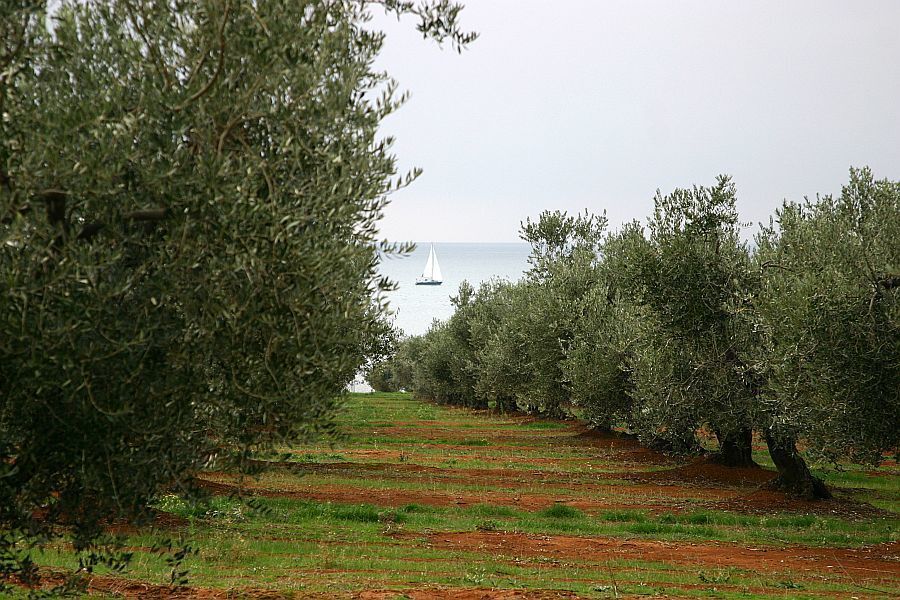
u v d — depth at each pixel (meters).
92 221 7.77
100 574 14.74
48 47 7.75
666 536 23.23
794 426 25.70
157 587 14.10
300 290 8.07
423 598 14.30
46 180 7.29
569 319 50.81
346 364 8.85
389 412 75.69
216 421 8.58
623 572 18.28
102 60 8.15
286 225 8.01
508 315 65.06
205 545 18.38
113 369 7.64
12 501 8.13
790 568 19.23
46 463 8.02
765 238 31.00
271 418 8.54
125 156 7.43
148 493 8.30
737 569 18.89
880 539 23.34
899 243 21.89
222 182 7.88
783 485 30.64
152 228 7.96
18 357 7.22
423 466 36.72
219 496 24.45
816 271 23.17
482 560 18.95
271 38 7.95
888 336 20.27
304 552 18.89
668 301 30.12
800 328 20.80
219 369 8.41
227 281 8.06
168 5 8.25
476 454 43.25
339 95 8.50
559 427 60.12
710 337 29.81
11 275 6.89
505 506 26.94
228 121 8.11
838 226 23.72
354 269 8.80
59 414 7.67
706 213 30.39
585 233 72.69
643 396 33.72
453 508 26.03
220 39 7.84
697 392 30.56
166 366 8.01
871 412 20.50
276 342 8.09
